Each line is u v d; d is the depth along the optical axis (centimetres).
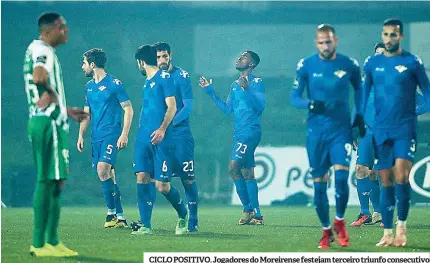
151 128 3541
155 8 6375
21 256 2855
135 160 3619
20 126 6359
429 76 6353
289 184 6319
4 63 6381
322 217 2973
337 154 2895
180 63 6378
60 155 2753
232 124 6322
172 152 3544
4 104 6359
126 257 2839
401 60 2992
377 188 4266
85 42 6406
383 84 2998
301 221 4634
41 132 2722
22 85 6375
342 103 2909
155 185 3575
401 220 3075
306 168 6322
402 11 6381
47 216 2834
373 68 3027
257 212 4381
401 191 3036
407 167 2997
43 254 2834
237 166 4369
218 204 6278
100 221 4628
